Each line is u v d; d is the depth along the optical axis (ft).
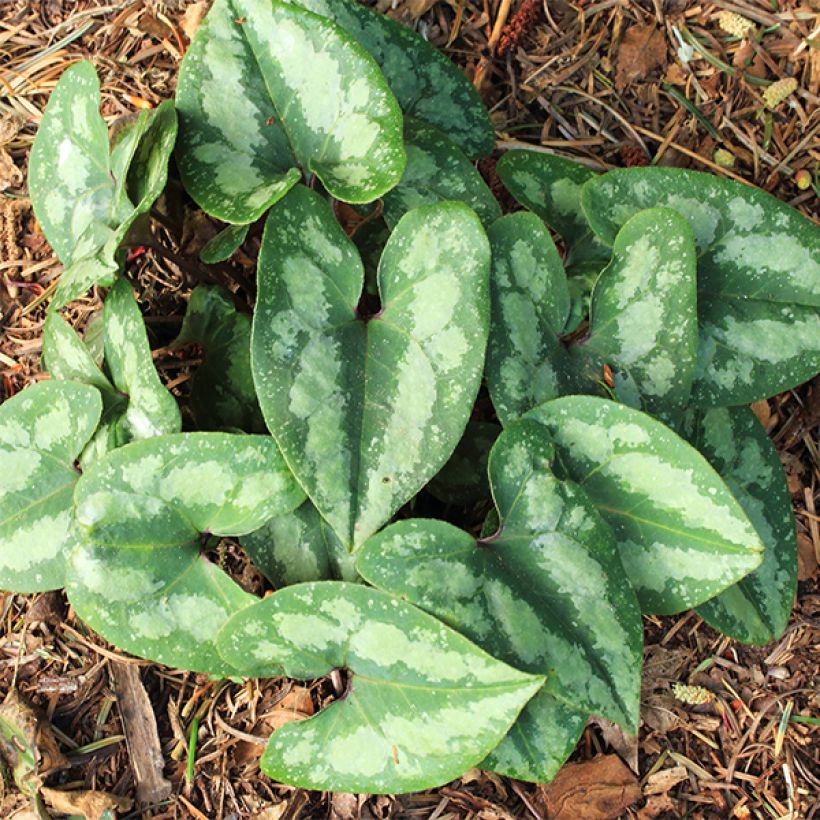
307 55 2.14
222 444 2.06
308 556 2.15
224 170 2.14
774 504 2.30
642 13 2.50
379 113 2.11
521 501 2.05
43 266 2.44
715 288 2.24
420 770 2.00
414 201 2.22
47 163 2.25
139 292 2.42
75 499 2.05
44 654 2.29
